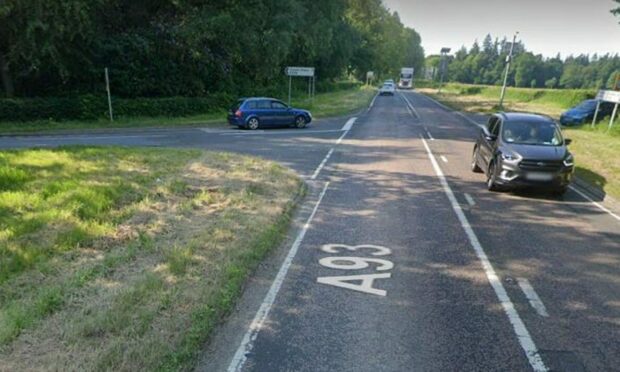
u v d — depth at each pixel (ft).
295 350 12.46
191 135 59.98
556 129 33.17
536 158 29.60
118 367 10.95
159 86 80.84
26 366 10.84
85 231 19.72
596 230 23.56
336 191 30.50
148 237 19.57
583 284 16.99
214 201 25.94
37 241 18.40
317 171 37.01
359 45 212.43
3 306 13.52
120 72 76.23
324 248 20.12
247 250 18.61
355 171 37.40
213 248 18.67
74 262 16.92
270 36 91.71
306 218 24.43
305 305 14.99
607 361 12.21
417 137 61.36
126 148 43.52
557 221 25.04
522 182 29.78
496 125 34.83
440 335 13.35
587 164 41.09
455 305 15.19
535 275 17.71
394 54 316.60
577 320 14.33
